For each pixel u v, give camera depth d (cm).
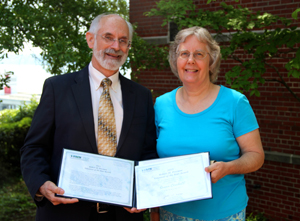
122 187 195
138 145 223
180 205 209
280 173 481
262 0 473
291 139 464
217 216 201
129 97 231
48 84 217
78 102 213
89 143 208
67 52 374
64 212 204
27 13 388
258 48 353
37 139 207
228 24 400
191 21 403
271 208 495
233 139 206
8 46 364
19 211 523
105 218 212
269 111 481
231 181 207
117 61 222
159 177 194
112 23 221
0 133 668
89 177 192
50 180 196
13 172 685
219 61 222
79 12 455
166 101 231
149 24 591
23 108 779
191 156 194
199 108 214
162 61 528
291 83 457
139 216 228
